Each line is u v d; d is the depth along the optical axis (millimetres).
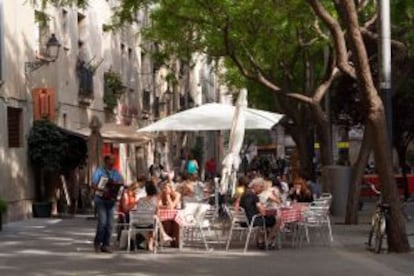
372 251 14719
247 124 19422
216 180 20234
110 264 13281
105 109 33156
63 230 19812
